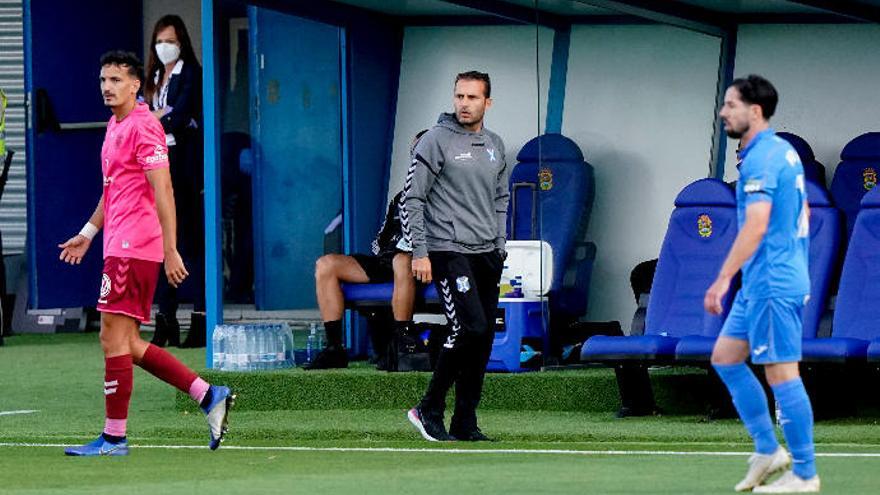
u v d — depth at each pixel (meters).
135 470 24.58
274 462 25.44
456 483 22.61
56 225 48.16
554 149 35.88
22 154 51.62
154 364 26.84
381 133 38.44
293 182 36.25
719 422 30.28
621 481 22.61
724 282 21.22
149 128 26.22
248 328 34.66
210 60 34.31
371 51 38.09
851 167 34.72
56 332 50.66
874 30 35.31
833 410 30.64
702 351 29.77
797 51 36.00
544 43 36.06
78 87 48.34
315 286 36.38
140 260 26.28
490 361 33.69
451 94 37.91
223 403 26.97
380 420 31.16
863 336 30.53
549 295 34.62
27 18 47.53
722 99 36.38
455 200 27.62
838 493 21.12
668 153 36.38
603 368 34.22
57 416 32.41
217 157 34.56
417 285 34.31
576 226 35.59
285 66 36.19
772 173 21.16
